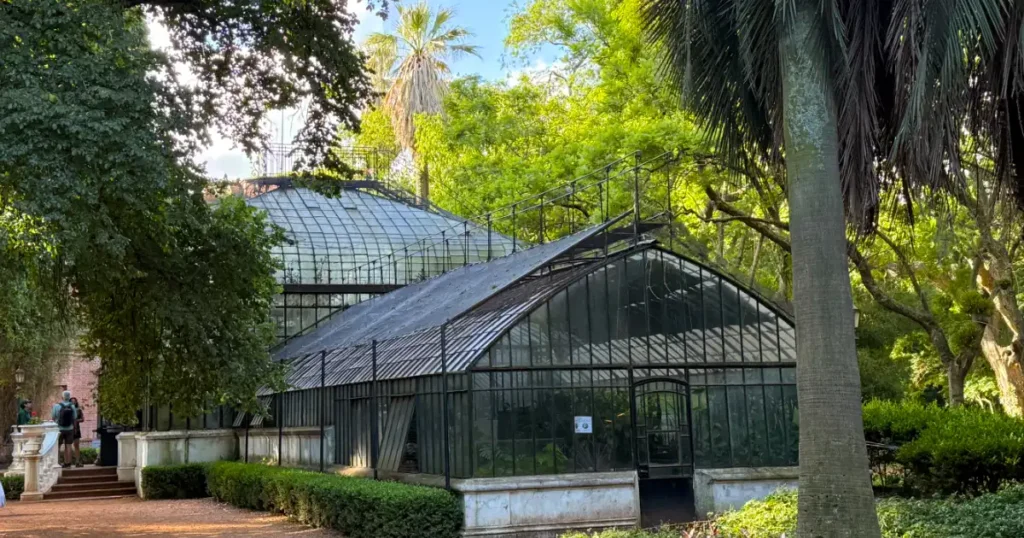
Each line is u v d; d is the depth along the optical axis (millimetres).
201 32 16922
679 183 27750
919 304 35719
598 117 34125
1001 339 27578
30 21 12812
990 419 18484
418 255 36688
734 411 19312
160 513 24172
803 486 9211
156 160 13078
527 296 18719
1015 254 23875
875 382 34188
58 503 28031
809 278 9336
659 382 18812
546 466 17422
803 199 9438
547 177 32875
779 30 9711
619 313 18672
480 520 16641
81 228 13039
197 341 17406
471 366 17109
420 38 51062
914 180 10422
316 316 34938
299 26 16609
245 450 29062
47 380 35281
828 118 9539
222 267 17781
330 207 39094
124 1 15227
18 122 11984
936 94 9234
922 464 16953
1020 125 10523
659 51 11820
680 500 18531
